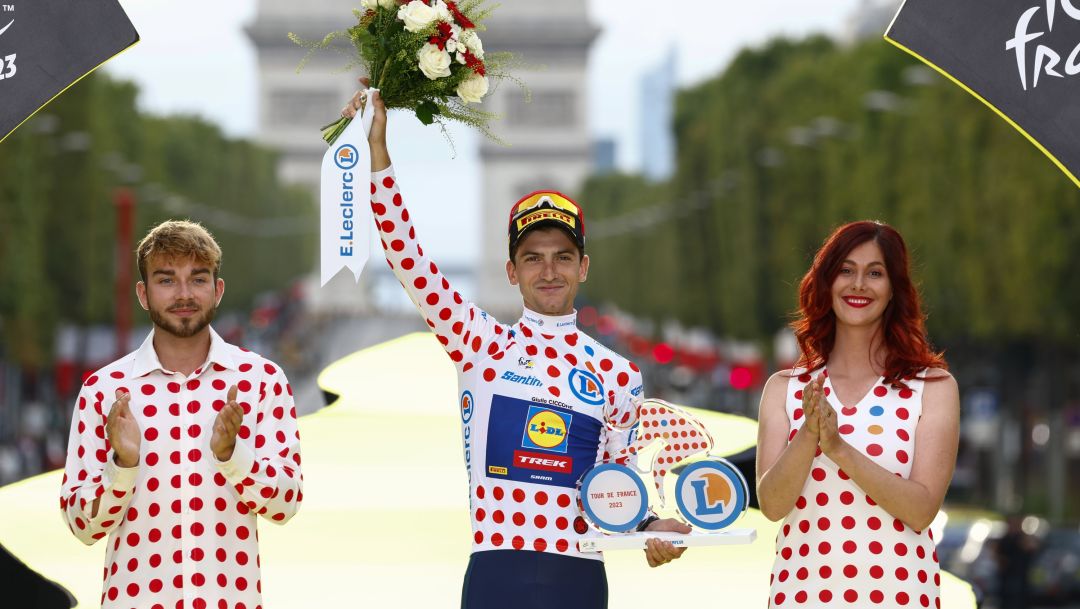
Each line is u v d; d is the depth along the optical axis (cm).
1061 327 11906
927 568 1952
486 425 2023
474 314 2061
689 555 2794
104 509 1900
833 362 2036
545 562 1986
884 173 14812
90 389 1980
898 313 2006
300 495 1986
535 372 2030
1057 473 13162
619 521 1956
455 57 2103
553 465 2009
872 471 1906
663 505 2055
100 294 18838
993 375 15025
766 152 19588
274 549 2645
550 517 2000
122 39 2180
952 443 1967
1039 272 11781
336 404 3419
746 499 1947
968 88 2186
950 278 12731
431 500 2834
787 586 1969
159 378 1975
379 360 3731
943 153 13012
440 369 3656
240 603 1969
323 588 2456
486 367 2036
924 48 2195
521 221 2053
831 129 17350
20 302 15588
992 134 12400
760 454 2023
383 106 2080
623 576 2659
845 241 2012
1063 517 12788
